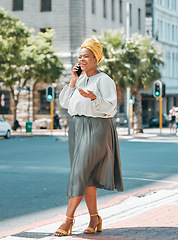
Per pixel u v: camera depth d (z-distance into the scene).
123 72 34.31
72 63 47.00
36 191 9.98
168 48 72.56
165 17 71.19
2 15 37.53
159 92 35.16
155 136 34.03
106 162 5.38
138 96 36.84
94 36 35.22
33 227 6.81
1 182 11.27
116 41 34.88
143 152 20.42
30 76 40.19
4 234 6.41
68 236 5.34
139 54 34.88
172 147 23.55
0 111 48.75
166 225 5.93
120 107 54.22
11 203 8.70
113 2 53.94
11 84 38.97
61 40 47.50
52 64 40.34
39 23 48.28
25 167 14.58
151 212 6.88
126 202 8.27
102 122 5.35
